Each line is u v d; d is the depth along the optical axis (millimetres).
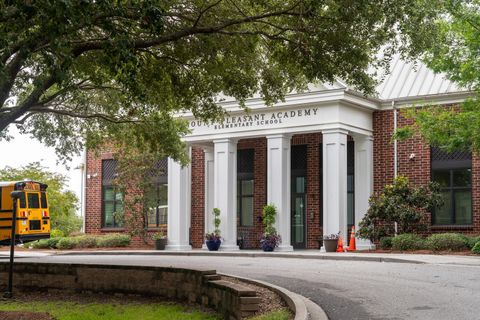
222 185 29234
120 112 21609
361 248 27094
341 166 26656
